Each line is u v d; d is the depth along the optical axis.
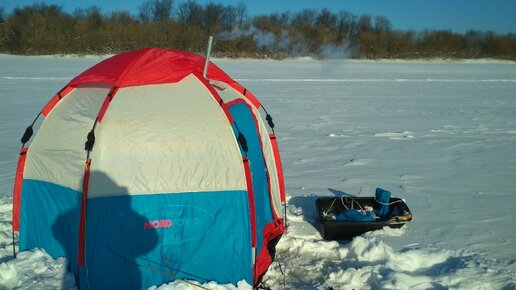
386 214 5.07
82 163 3.79
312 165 7.80
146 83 3.91
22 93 16.56
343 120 12.36
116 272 3.72
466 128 11.27
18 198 4.29
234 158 3.89
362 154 8.57
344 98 16.80
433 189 6.47
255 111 4.90
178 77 3.96
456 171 7.42
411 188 6.52
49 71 25.67
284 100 16.08
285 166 7.74
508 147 9.15
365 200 5.31
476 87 21.22
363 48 37.59
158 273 3.76
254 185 4.16
